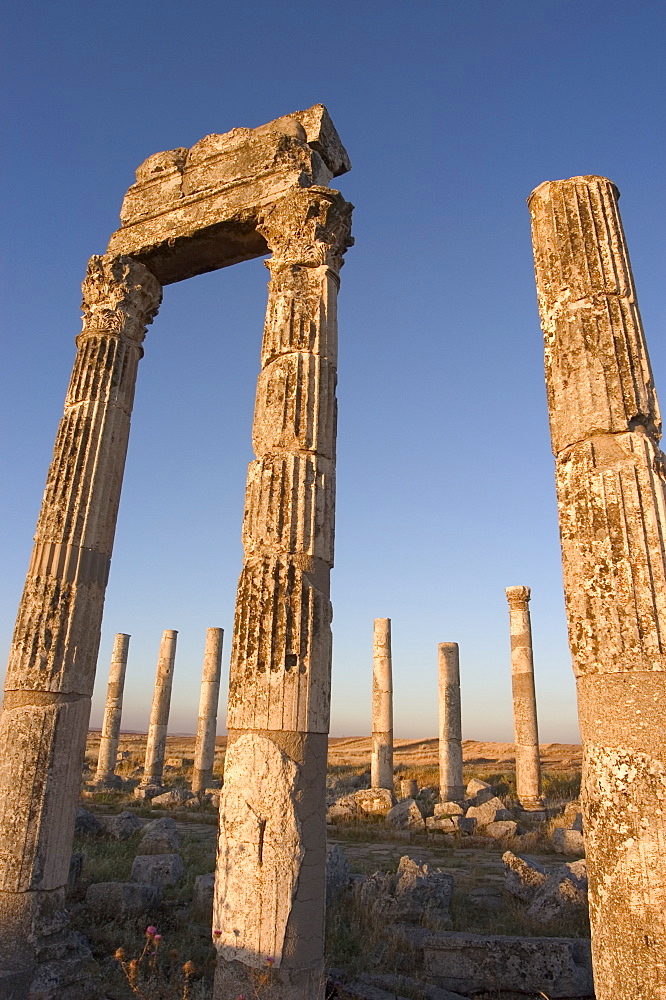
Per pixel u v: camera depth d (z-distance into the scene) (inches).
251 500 323.6
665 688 195.0
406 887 427.8
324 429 338.0
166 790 1216.2
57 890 333.1
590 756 202.1
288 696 285.1
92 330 437.4
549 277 257.8
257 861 264.1
